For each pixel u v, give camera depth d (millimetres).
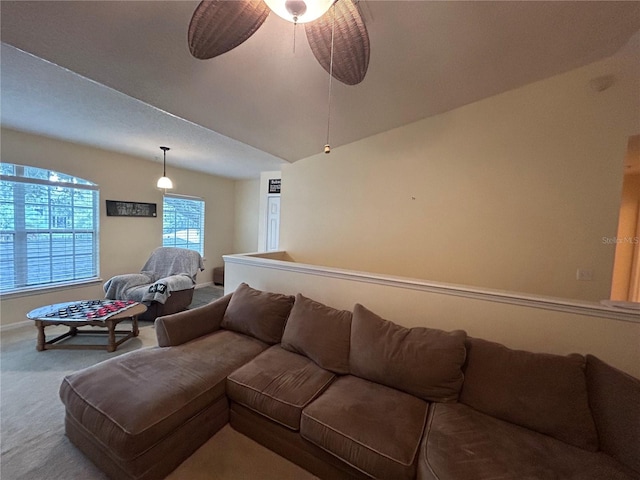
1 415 1878
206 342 2156
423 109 2893
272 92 2359
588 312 1623
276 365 1880
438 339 1658
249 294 2438
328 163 3736
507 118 2727
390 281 2213
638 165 3252
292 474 1514
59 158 3576
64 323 2738
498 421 1398
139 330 3432
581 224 2521
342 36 1279
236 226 6559
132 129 3098
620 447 1166
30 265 3439
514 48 2104
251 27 1212
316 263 3883
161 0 1427
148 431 1346
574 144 2510
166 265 4355
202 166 5047
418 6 1658
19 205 3324
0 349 2818
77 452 1593
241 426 1787
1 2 1319
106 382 1594
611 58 2334
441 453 1186
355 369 1808
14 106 2521
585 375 1388
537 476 1081
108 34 1586
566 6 1746
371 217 3463
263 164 4676
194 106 2451
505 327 1848
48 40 1573
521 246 2732
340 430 1353
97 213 4027
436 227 3096
